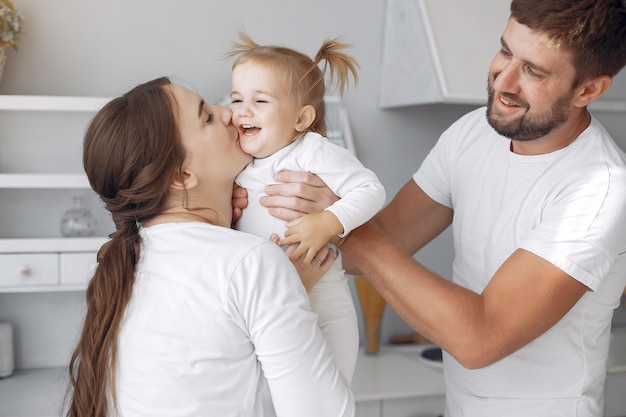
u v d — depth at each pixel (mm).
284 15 2598
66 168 2516
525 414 1450
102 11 2461
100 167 1192
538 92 1347
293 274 1158
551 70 1328
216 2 2539
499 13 2488
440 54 2369
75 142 2510
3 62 2289
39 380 2400
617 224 1331
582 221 1322
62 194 2506
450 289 1318
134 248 1198
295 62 1346
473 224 1534
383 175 2758
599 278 1316
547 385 1437
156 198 1187
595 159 1374
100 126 1195
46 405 2172
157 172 1165
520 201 1442
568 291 1313
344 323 1372
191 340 1115
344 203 1287
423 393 2348
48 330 2543
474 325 1290
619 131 3025
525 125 1380
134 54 2498
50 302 2533
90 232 2416
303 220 1268
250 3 2566
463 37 2416
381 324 2705
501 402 1476
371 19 2668
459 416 1570
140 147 1162
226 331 1118
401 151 2768
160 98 1200
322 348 1148
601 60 1333
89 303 1231
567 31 1302
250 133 1322
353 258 1387
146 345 1138
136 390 1145
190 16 2525
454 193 1605
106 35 2473
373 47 2686
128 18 2482
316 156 1319
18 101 2238
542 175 1421
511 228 1450
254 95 1312
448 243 2855
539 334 1330
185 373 1116
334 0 2631
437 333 1319
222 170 1263
